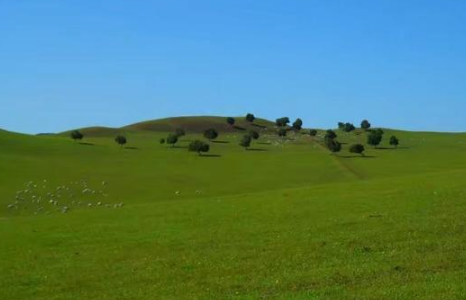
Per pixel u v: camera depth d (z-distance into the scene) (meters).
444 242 26.47
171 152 170.12
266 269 24.92
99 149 170.62
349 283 21.86
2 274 28.03
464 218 31.03
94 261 29.41
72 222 43.78
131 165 142.25
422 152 174.50
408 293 19.86
